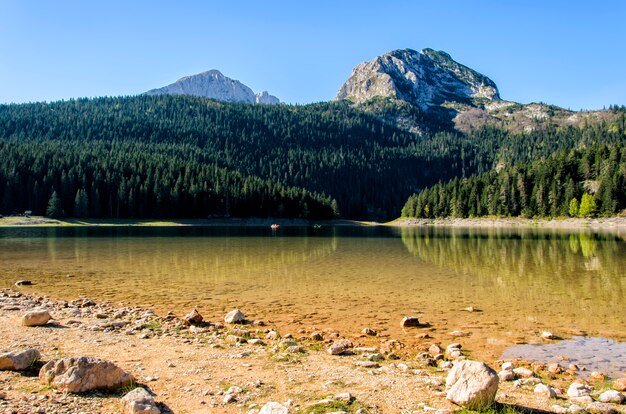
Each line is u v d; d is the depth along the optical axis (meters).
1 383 7.55
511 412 6.98
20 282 22.95
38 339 11.30
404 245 51.66
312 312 16.89
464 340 13.02
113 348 10.79
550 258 35.56
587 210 101.94
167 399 7.36
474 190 129.38
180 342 11.77
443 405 7.28
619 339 13.08
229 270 28.73
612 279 24.55
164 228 96.75
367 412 6.89
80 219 102.75
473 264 31.88
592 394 8.23
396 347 12.20
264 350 11.20
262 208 128.38
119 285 22.94
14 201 102.94
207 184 125.69
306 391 7.96
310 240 61.00
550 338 13.16
